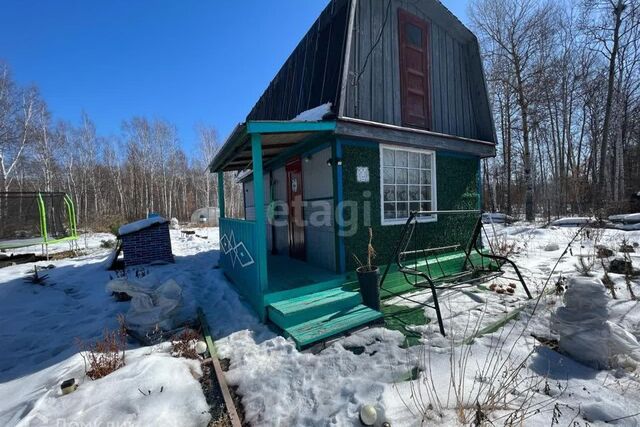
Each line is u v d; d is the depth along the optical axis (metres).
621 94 15.77
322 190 5.06
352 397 2.22
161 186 31.56
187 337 3.34
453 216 6.07
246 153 5.49
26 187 24.17
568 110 17.56
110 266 7.48
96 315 4.50
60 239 10.30
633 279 4.45
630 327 3.07
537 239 8.99
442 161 5.95
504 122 18.16
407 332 3.35
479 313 3.73
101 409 2.18
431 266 5.33
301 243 6.07
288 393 2.39
